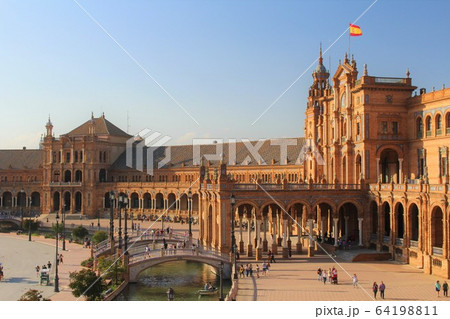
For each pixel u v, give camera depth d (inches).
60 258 2933.1
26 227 4596.5
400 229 2984.7
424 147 2989.7
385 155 3277.6
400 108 3164.4
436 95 2874.0
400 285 2151.8
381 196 2901.1
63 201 5910.4
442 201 2324.1
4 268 2824.8
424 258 2440.9
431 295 1967.3
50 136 6053.2
